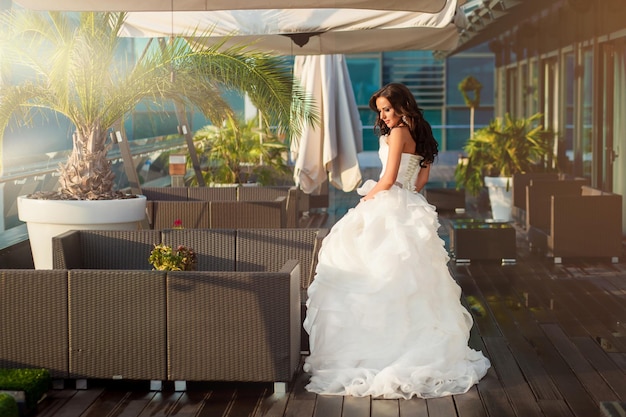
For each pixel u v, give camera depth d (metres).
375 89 31.94
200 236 5.95
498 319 6.64
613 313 6.78
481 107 31.80
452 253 9.48
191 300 4.81
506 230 9.07
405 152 5.48
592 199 8.93
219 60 6.95
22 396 4.53
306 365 5.20
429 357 5.07
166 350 4.85
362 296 5.18
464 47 22.48
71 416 4.53
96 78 6.98
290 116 7.20
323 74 12.27
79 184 7.09
